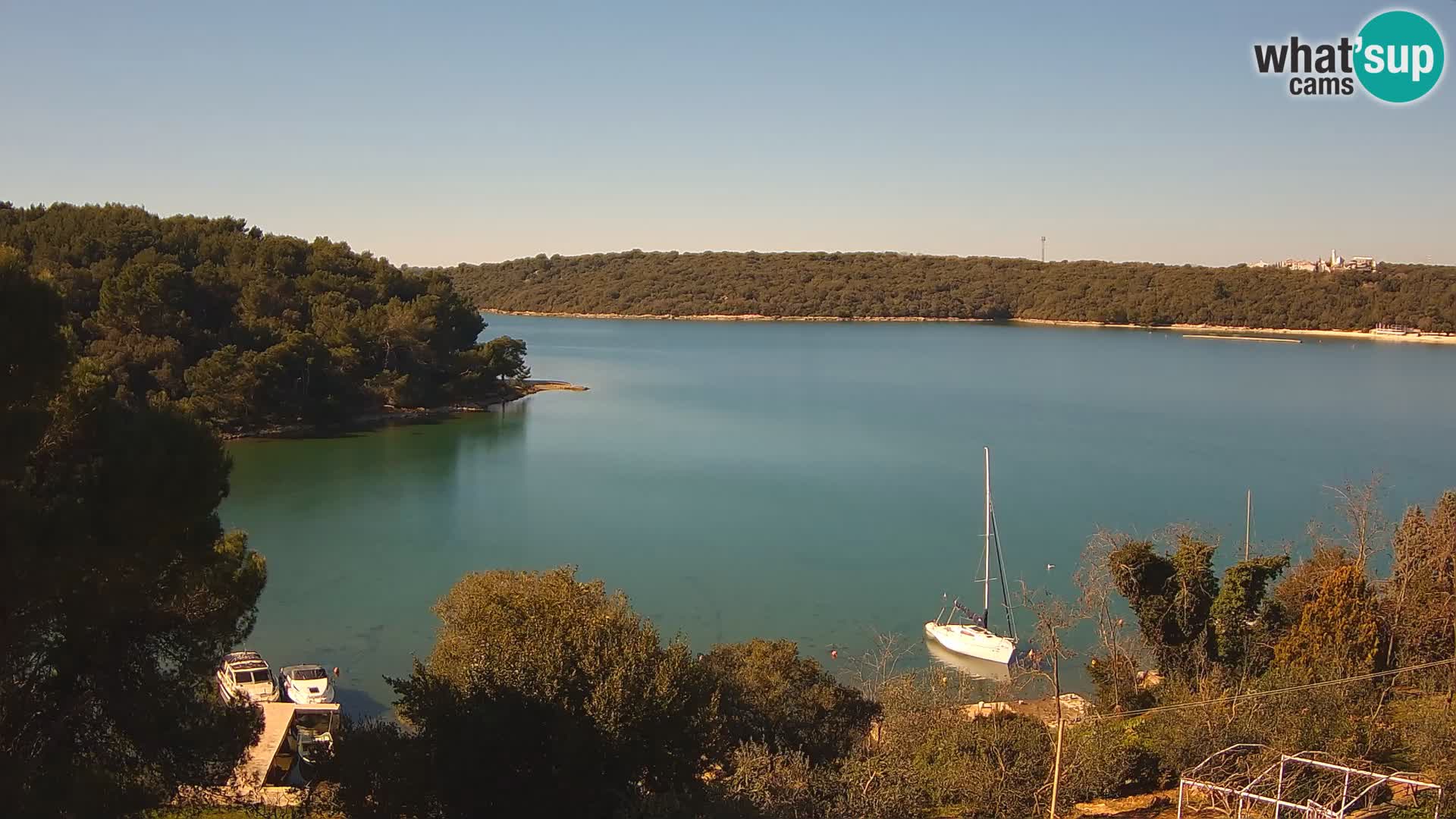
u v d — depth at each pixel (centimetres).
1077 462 10294
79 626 1903
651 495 8656
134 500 1850
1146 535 7144
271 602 5666
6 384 1736
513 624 2705
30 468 1916
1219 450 10988
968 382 18138
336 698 4372
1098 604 3700
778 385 17725
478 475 9475
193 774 2072
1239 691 3128
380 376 13188
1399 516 7875
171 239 14625
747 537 7269
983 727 2828
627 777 2156
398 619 5412
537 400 15288
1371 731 2733
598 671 2277
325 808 2269
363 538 7125
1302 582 4397
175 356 11081
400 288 15650
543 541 7094
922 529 7538
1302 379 18112
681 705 2261
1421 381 17688
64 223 14025
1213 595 4041
